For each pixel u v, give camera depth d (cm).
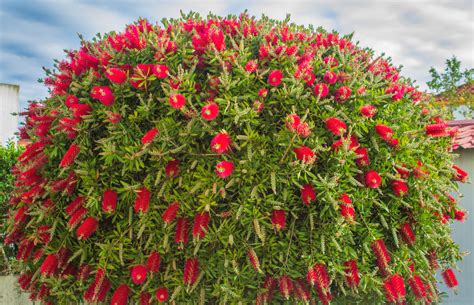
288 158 322
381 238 362
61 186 355
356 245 357
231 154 327
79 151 347
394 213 369
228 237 328
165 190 337
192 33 380
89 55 385
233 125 332
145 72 339
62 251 364
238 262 336
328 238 329
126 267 352
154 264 331
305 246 334
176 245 341
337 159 326
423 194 380
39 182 381
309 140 329
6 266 695
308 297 338
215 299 346
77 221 338
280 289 332
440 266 429
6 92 1255
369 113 338
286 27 400
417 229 381
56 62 405
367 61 420
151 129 341
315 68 357
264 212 325
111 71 330
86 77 367
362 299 364
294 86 336
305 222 336
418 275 389
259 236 309
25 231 406
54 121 375
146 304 340
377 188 356
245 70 337
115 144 343
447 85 1928
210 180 326
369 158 359
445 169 415
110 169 350
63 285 370
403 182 363
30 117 417
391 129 353
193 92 333
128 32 382
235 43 368
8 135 1254
